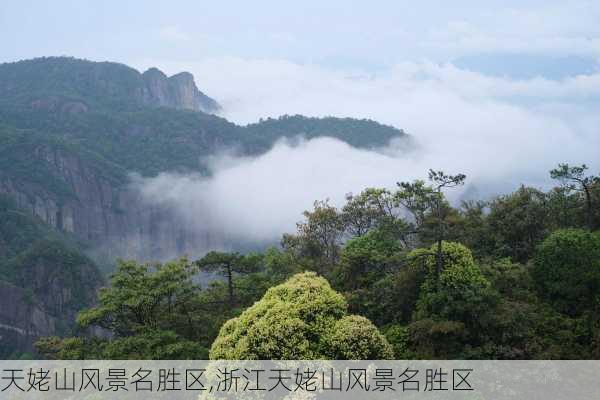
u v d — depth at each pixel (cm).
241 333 1909
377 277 2980
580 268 2344
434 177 2550
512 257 3053
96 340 2911
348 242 3369
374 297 2661
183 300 2948
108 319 2928
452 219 3281
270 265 3300
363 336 1883
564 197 3419
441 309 2245
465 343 2147
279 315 1886
